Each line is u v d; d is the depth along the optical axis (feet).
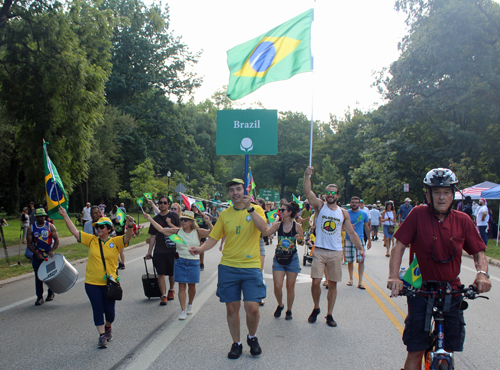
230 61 23.99
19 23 50.72
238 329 16.26
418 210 11.73
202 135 208.23
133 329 19.75
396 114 104.63
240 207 16.78
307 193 21.07
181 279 21.65
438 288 11.24
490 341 18.30
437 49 89.20
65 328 20.06
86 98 52.95
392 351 16.79
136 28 134.00
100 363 15.53
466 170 88.99
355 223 29.81
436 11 90.12
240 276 16.24
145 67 138.21
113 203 158.30
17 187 118.42
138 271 37.29
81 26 55.88
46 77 49.83
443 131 106.22
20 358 16.08
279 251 21.71
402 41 101.86
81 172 59.77
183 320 21.27
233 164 267.80
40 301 24.85
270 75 23.66
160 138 155.74
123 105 144.56
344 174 213.25
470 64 90.17
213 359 15.90
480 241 11.51
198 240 21.97
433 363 10.52
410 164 112.88
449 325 11.25
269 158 251.39
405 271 11.78
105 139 131.23
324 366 15.21
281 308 22.02
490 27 87.15
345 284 31.04
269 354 16.44
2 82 50.16
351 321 21.12
